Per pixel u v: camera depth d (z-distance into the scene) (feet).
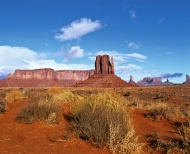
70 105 35.91
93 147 23.82
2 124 30.76
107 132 24.93
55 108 32.73
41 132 27.43
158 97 122.01
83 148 23.43
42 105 32.04
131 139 24.80
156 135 27.07
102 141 24.45
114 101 30.94
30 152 22.00
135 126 31.30
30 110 31.32
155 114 36.99
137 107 43.34
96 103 30.14
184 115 42.45
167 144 24.95
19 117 31.78
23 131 27.96
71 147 23.54
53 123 30.01
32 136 26.35
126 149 23.07
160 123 34.78
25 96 54.13
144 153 23.41
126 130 25.88
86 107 29.60
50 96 40.75
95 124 25.67
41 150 22.61
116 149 23.29
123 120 27.37
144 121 34.40
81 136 26.02
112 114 27.68
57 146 23.68
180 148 24.36
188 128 28.58
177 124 34.14
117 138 24.38
